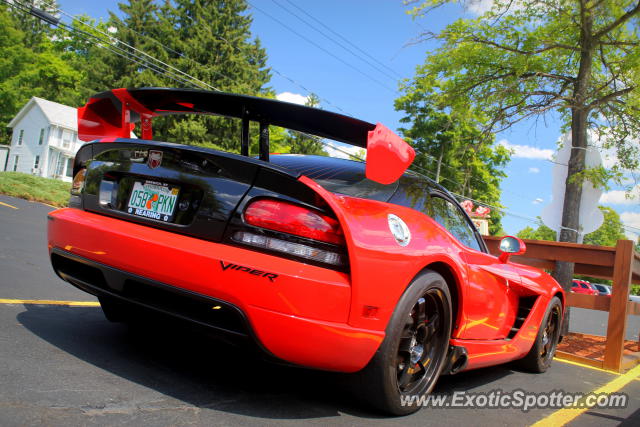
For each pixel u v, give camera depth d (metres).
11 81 39.84
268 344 1.85
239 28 42.53
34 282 4.14
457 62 8.37
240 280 1.82
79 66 48.38
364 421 2.09
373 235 2.01
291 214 1.91
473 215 18.42
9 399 1.69
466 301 2.62
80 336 2.63
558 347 5.43
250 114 2.55
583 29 7.11
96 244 2.15
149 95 2.66
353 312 1.91
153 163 2.25
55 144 37.88
